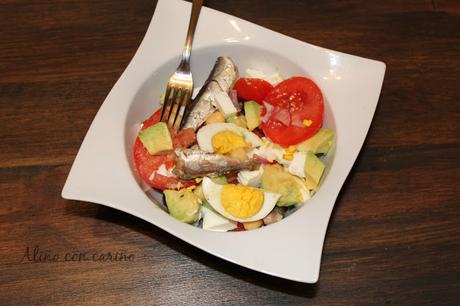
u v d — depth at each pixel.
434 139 0.50
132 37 0.55
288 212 0.45
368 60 0.47
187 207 0.43
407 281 0.43
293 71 0.49
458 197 0.47
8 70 0.52
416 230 0.46
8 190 0.45
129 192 0.40
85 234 0.44
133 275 0.42
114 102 0.45
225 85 0.48
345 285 0.43
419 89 0.53
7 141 0.48
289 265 0.37
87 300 0.41
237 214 0.43
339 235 0.45
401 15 0.58
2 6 0.56
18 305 0.41
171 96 0.48
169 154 0.45
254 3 0.58
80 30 0.55
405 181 0.48
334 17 0.58
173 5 0.49
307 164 0.45
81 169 0.40
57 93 0.51
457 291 0.43
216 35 0.49
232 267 0.43
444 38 0.57
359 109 0.46
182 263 0.43
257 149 0.47
